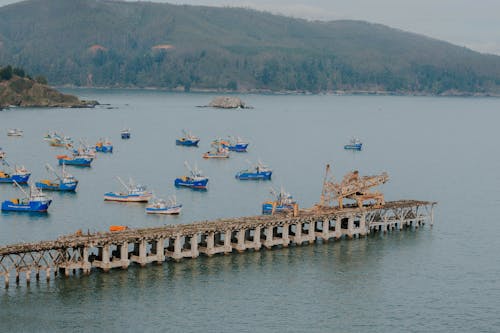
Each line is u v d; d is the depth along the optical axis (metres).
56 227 190.62
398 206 190.62
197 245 158.12
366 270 156.25
